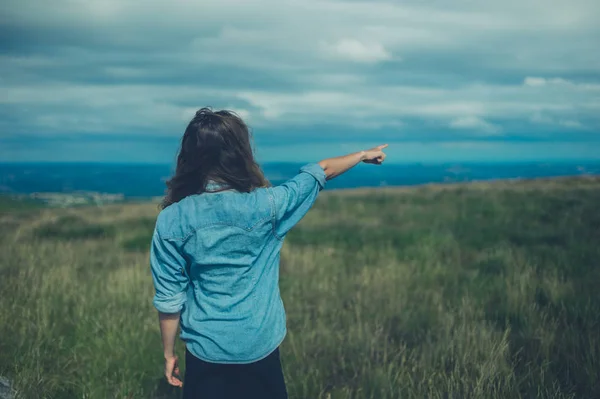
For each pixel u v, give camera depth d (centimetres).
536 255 875
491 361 423
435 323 558
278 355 233
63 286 687
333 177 244
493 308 602
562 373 435
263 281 226
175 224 218
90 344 500
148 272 812
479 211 1612
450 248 1020
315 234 1291
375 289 704
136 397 410
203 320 220
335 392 405
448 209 1730
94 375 436
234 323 219
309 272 845
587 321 528
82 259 985
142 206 2248
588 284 673
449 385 399
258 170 230
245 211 219
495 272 802
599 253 865
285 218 230
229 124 224
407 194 2319
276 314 228
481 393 383
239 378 222
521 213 1489
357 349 491
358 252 1030
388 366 445
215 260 217
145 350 485
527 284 672
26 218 1822
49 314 573
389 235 1216
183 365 459
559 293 628
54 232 1420
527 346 485
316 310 628
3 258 932
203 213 218
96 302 621
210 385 221
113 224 1552
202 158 222
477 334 494
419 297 666
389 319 586
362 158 249
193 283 225
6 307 586
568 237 1053
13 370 435
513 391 392
